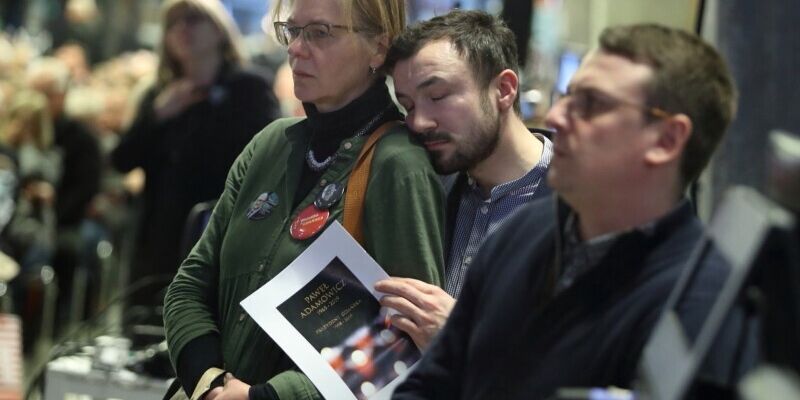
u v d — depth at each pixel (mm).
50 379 4426
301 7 3180
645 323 2229
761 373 1777
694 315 2049
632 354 2225
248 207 3225
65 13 13234
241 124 6023
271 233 3152
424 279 2967
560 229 2377
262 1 12750
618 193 2299
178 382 3406
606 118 2283
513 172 3172
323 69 3156
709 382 1939
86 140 8266
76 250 8078
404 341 2988
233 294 3178
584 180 2297
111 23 13258
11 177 7363
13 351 5086
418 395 2506
